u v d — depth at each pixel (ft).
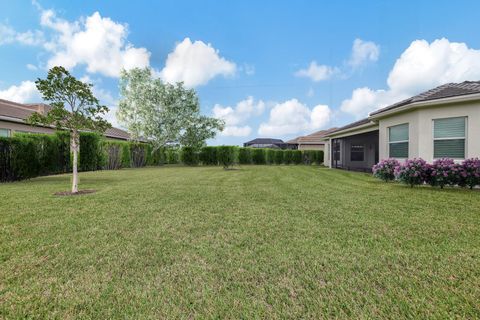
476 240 10.37
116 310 5.97
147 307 6.08
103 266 8.13
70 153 41.73
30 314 5.83
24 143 30.73
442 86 33.96
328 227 12.12
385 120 36.70
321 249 9.47
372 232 11.39
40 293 6.63
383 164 29.32
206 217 13.94
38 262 8.35
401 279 7.30
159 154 80.28
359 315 5.76
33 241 10.19
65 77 21.43
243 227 12.12
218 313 5.87
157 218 13.69
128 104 73.05
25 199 18.60
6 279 7.27
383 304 6.16
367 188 25.08
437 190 23.70
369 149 76.28
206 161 80.43
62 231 11.44
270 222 12.96
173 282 7.20
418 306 6.06
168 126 74.13
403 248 9.57
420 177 25.22
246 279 7.36
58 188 24.14
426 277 7.41
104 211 15.14
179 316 5.78
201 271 7.83
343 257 8.77
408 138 31.81
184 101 75.56
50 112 21.74
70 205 16.69
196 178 34.86
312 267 8.07
